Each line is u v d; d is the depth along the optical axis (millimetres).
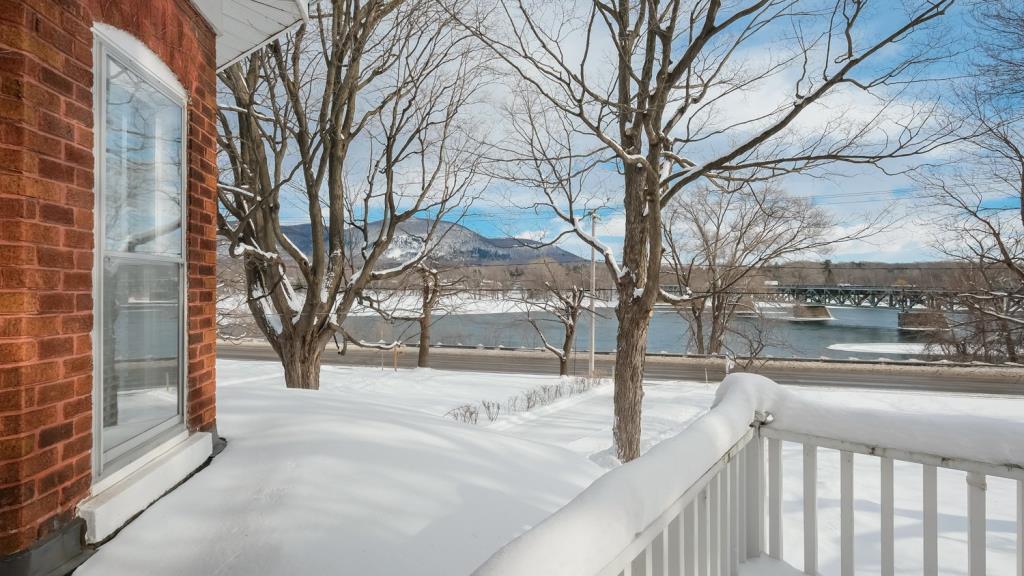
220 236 10203
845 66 6699
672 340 41125
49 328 2197
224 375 22000
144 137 3018
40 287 2148
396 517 2744
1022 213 15016
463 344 40281
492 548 2621
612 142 7484
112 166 2725
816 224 15445
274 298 10023
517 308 28000
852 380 23297
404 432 3961
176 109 3377
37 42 2156
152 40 3008
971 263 18953
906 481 6973
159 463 2898
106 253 2650
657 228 8422
